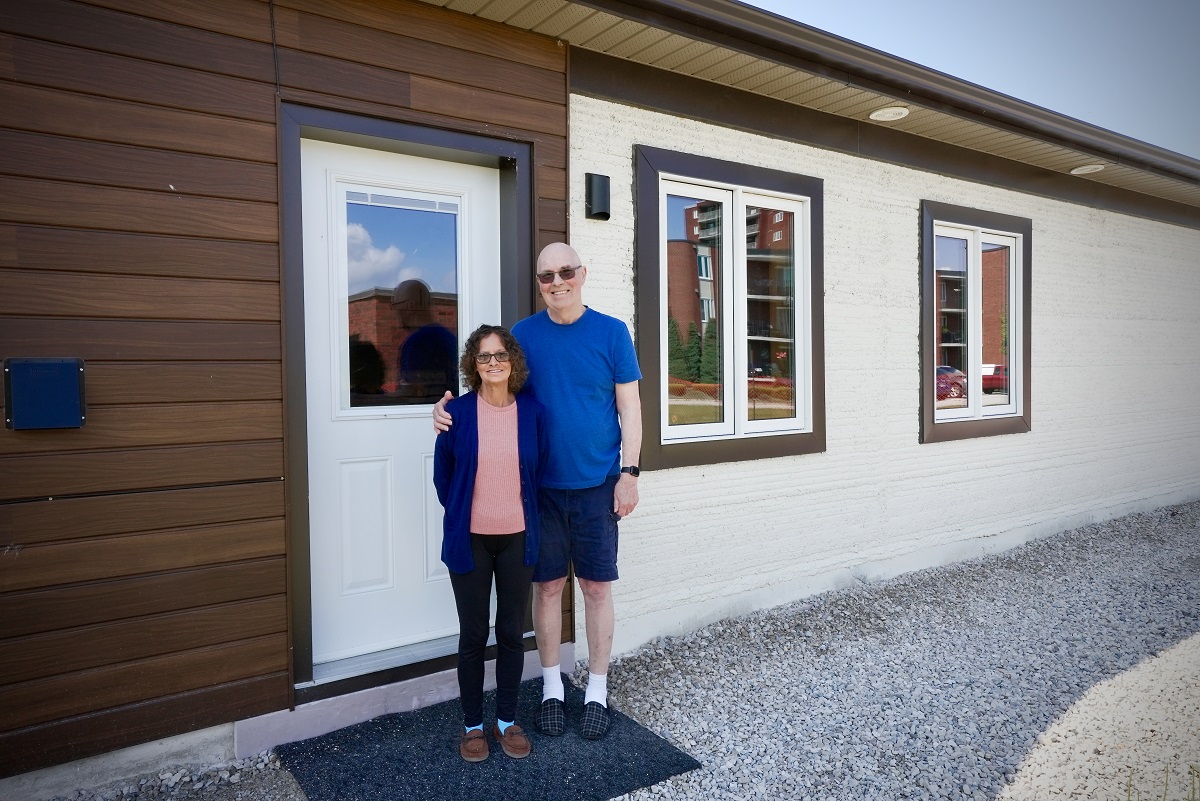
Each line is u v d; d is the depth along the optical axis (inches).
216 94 103.1
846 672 141.9
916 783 104.2
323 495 120.3
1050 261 250.4
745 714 124.3
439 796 97.9
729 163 165.8
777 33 144.7
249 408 106.0
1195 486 315.3
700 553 163.8
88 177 94.9
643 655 149.9
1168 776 105.4
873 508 197.8
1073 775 106.3
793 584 180.2
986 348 234.1
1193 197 288.0
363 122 115.4
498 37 129.0
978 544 226.8
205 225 102.4
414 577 129.3
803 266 181.5
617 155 149.7
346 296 122.3
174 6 100.0
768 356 178.9
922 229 207.2
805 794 101.2
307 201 117.9
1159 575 209.5
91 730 96.1
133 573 98.3
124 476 97.6
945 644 156.7
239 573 105.6
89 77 94.7
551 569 112.8
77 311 94.4
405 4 118.8
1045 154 224.5
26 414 90.8
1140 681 138.6
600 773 103.9
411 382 129.5
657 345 154.7
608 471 114.0
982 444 228.4
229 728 105.8
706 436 166.7
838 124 185.2
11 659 91.4
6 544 90.8
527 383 112.3
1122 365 279.7
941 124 193.9
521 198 132.3
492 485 103.3
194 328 102.0
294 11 108.8
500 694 108.2
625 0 126.6
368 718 116.6
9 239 90.4
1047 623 170.1
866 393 195.6
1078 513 263.6
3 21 89.7
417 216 129.1
